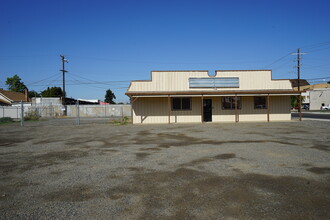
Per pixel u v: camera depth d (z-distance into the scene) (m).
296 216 3.59
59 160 7.37
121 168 6.32
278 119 21.78
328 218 3.53
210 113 21.44
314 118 25.72
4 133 15.18
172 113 21.25
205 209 3.86
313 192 4.48
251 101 21.59
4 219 3.64
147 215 3.69
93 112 39.44
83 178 5.53
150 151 8.53
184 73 21.20
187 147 9.16
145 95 19.78
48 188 4.93
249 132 13.43
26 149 9.35
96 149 9.09
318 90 66.56
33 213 3.83
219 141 10.44
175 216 3.64
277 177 5.36
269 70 21.64
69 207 4.02
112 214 3.74
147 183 5.11
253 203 4.05
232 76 21.38
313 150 8.27
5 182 5.35
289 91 20.53
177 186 4.90
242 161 6.83
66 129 17.23
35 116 31.38
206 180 5.24
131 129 16.22
